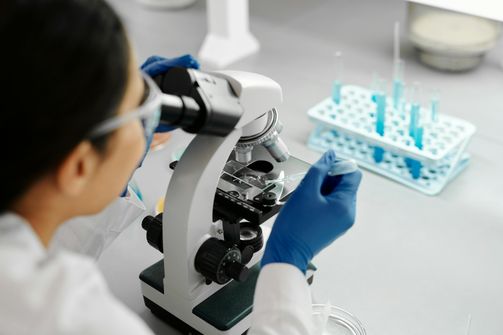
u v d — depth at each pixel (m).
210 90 0.72
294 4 2.19
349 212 0.79
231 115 0.73
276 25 2.04
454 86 1.63
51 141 0.45
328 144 1.39
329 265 1.08
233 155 0.97
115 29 0.47
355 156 1.35
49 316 0.45
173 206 0.83
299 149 1.39
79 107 0.45
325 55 1.83
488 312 0.97
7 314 0.46
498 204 1.22
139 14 2.17
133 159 0.56
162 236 0.88
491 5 1.36
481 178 1.29
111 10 0.48
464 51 1.63
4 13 0.43
